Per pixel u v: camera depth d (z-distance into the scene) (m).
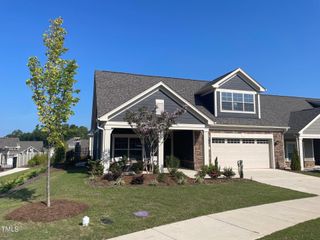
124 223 8.04
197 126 19.98
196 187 13.85
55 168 24.86
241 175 17.11
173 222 8.20
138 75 24.58
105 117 17.42
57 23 9.99
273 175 19.11
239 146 22.56
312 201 11.27
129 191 12.63
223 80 22.84
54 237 6.94
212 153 21.66
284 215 9.04
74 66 9.94
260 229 7.56
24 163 37.69
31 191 13.59
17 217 8.55
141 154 21.64
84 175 17.64
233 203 10.66
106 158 17.36
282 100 29.48
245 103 23.58
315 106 29.77
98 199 10.97
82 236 7.01
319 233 7.02
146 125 15.29
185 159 22.31
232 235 7.08
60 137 10.03
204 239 6.82
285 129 23.56
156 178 14.95
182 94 24.20
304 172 21.12
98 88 21.05
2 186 17.42
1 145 57.34
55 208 9.23
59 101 9.73
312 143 26.83
